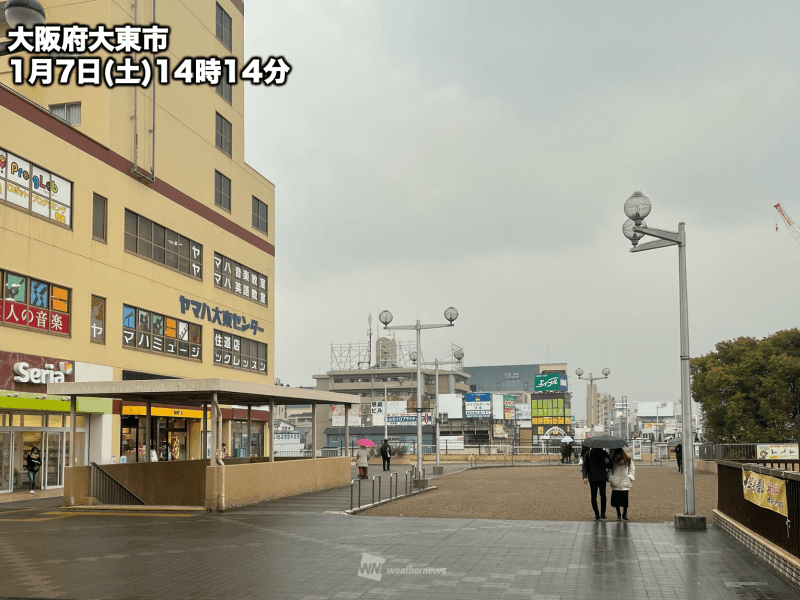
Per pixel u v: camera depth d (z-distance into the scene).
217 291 46.81
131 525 17.69
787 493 10.80
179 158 42.56
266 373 54.12
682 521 15.91
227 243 48.41
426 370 137.12
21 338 29.44
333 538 14.98
